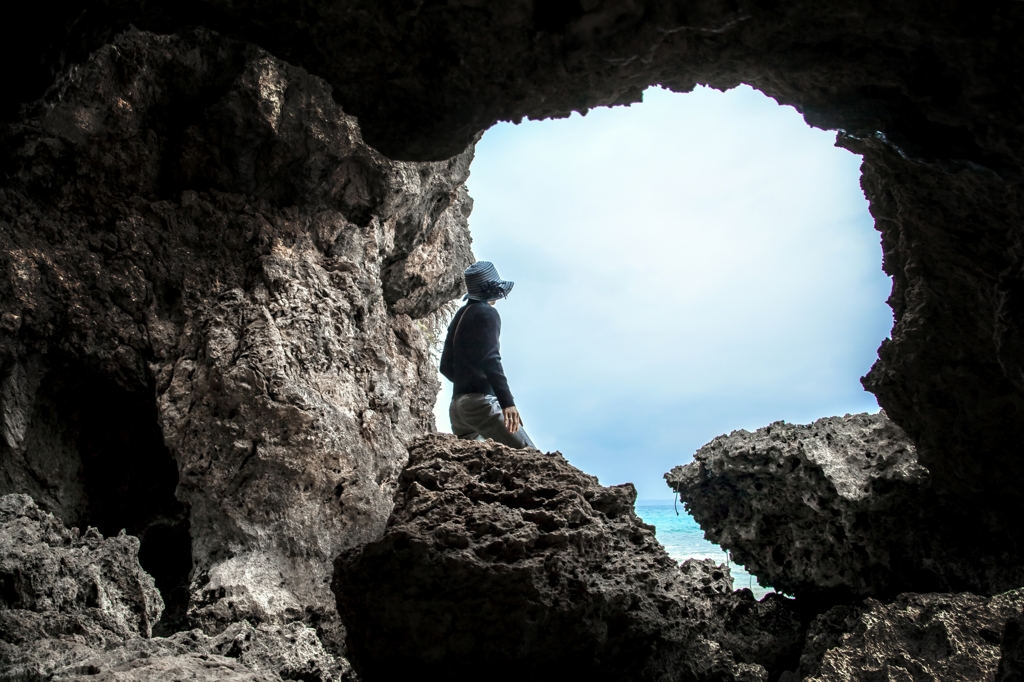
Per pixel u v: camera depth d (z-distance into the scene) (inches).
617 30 87.2
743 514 183.2
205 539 164.7
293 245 200.1
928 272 124.5
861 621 123.6
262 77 183.8
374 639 99.6
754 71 93.8
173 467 201.5
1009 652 88.7
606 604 100.0
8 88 100.7
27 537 118.7
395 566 98.0
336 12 92.7
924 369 133.6
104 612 118.2
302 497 170.2
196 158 189.2
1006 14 74.3
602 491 116.8
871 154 115.0
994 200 102.2
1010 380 118.4
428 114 101.0
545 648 98.1
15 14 93.0
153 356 184.7
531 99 97.3
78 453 189.9
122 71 174.2
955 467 138.8
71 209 182.7
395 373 209.9
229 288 190.2
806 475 166.1
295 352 184.5
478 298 185.0
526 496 112.0
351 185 213.8
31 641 104.9
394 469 194.1
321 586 163.5
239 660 120.3
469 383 175.8
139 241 185.8
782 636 159.2
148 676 89.4
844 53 86.4
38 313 176.6
